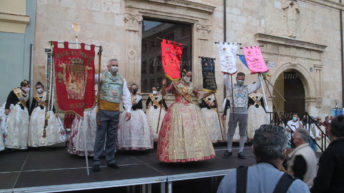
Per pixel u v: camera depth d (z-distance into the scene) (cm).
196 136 401
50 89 403
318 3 1099
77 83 378
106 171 374
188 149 388
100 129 382
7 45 603
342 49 1140
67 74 373
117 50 712
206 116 671
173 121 408
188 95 433
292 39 994
